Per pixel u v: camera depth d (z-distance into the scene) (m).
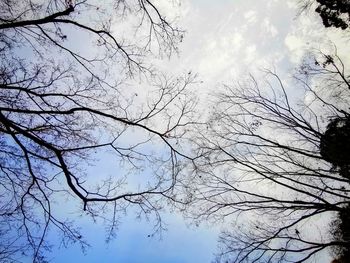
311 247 9.70
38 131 8.30
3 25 7.35
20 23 7.45
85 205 8.30
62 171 8.64
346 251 10.41
